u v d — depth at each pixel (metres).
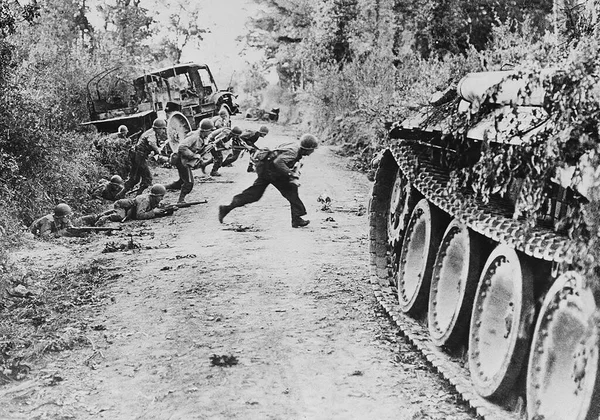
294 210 13.96
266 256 11.41
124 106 24.67
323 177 21.11
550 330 5.07
